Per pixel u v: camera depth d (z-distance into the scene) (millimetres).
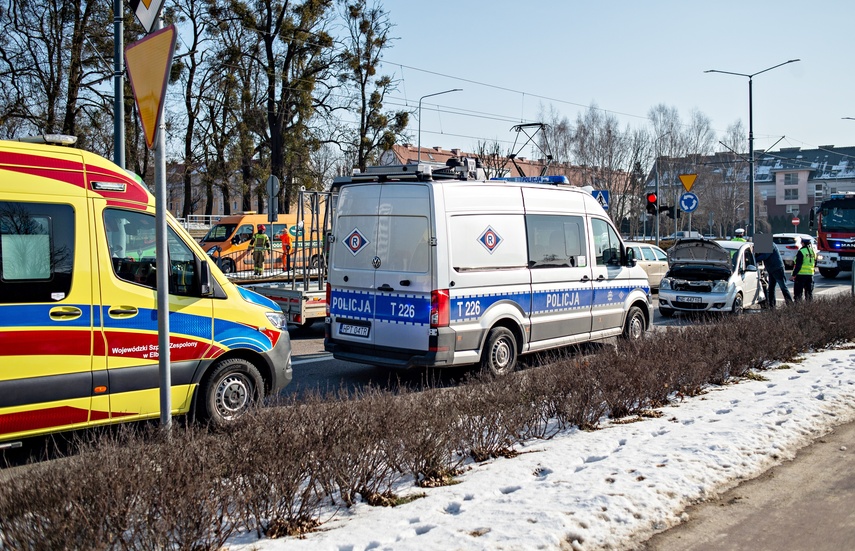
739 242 17812
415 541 3947
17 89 26453
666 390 7414
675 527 4500
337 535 4066
